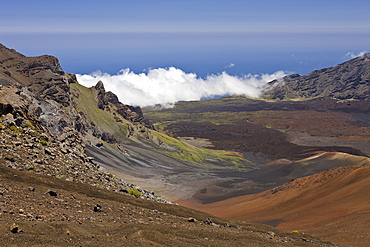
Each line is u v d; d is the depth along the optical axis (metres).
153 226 18.30
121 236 15.22
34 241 12.09
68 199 21.08
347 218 44.19
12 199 17.22
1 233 11.92
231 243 18.27
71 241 13.09
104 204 22.59
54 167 28.94
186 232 18.64
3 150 26.86
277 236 27.53
